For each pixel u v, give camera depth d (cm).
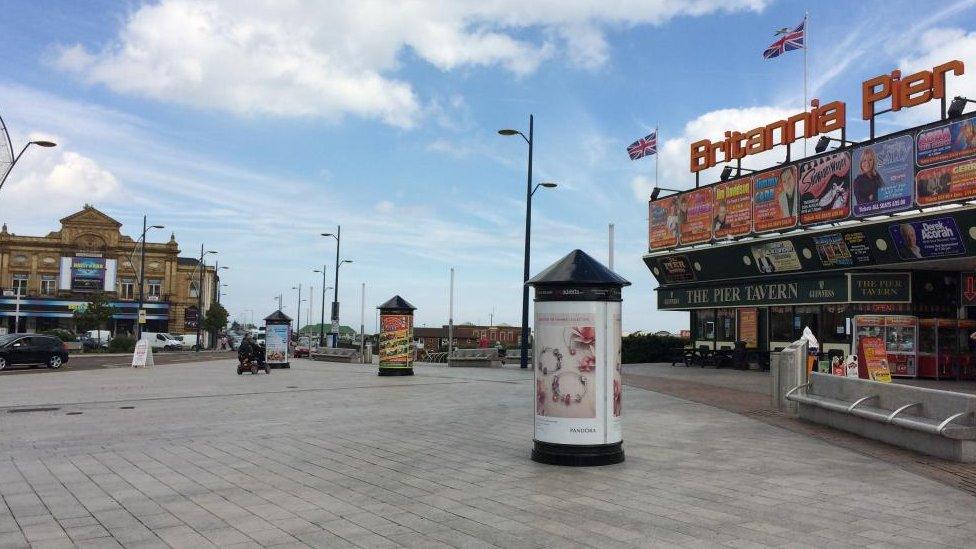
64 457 926
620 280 869
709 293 3159
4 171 2542
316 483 767
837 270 2519
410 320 2597
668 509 646
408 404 1570
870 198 2330
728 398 1644
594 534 569
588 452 849
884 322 2402
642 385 2006
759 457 904
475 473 814
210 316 9612
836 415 1145
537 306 889
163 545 545
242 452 961
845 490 717
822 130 2572
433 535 569
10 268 8456
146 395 1819
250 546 542
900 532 568
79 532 581
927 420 927
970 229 2036
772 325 2898
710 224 3078
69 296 8531
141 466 865
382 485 755
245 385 2150
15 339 3200
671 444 1005
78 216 8656
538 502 677
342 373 2855
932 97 2172
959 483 748
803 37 2797
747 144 2920
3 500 693
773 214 2738
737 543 541
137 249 8875
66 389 2014
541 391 875
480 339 7744
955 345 2392
